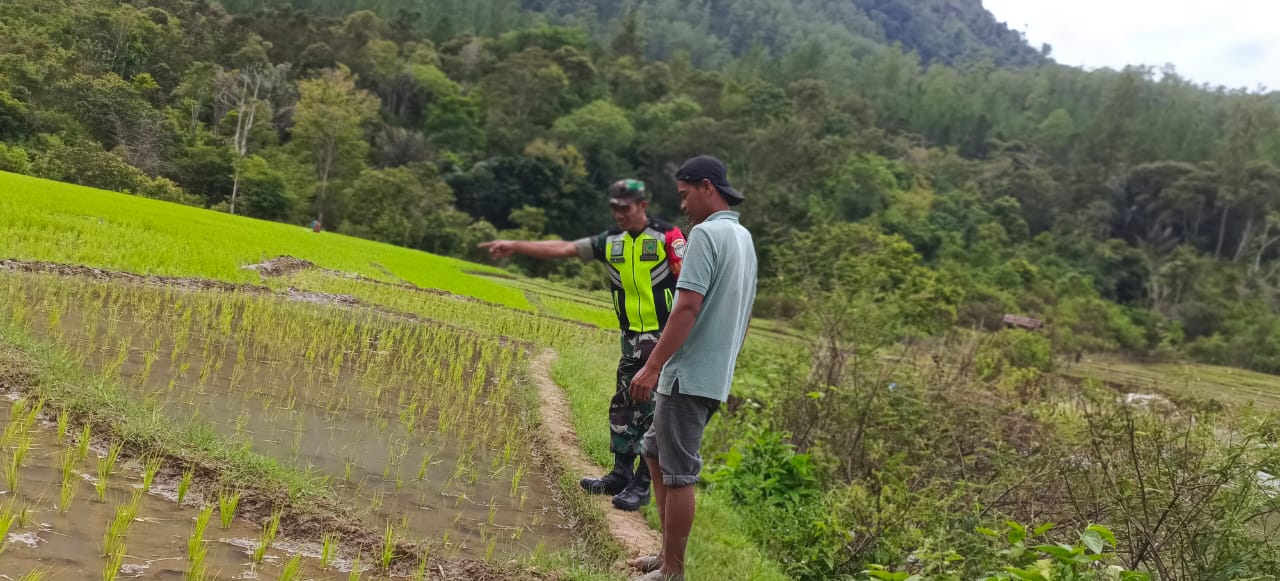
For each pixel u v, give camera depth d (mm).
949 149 96438
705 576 4266
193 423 4484
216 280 11602
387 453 5023
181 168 49625
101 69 53594
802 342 8703
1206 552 4750
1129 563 4965
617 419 4941
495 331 12227
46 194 18625
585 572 3770
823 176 71062
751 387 8625
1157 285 63906
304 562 3309
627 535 4539
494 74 87312
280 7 88500
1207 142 91812
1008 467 6605
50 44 50000
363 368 7316
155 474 3748
